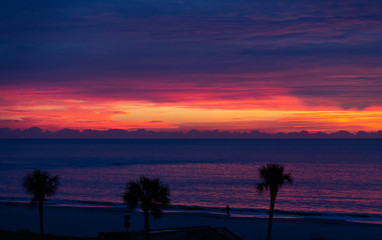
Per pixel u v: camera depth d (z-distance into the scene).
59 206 67.12
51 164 173.38
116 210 61.62
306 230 46.97
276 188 31.67
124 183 107.25
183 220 52.94
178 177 119.88
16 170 143.75
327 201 78.75
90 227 48.38
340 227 49.03
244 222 51.84
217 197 83.56
